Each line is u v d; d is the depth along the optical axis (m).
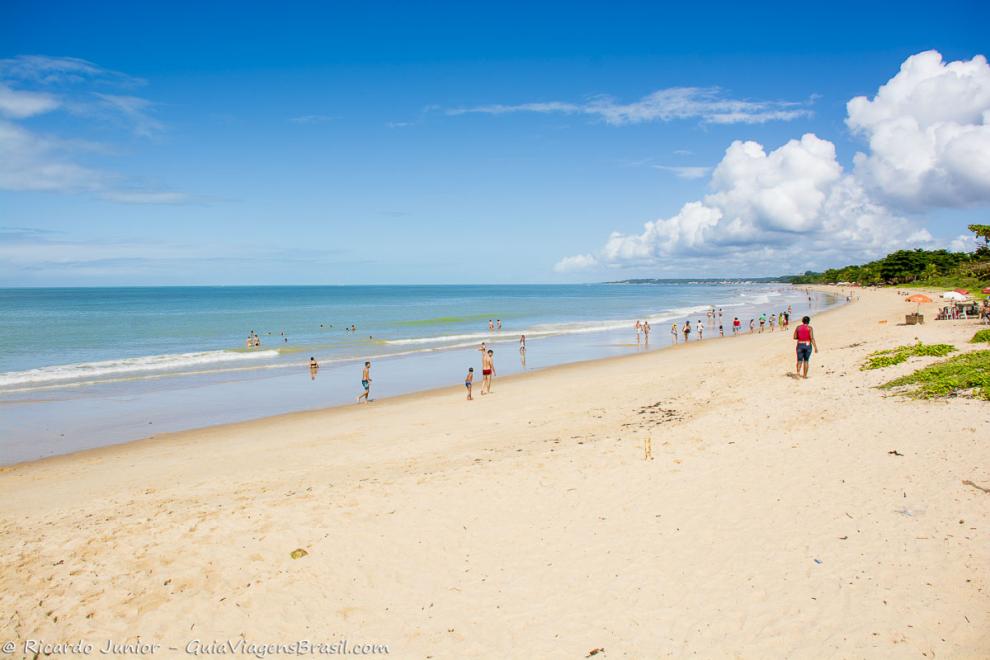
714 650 5.59
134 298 162.62
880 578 6.32
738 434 12.07
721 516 8.23
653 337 48.41
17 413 22.23
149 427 19.98
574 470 10.68
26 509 11.47
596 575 7.05
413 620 6.46
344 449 15.40
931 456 9.28
